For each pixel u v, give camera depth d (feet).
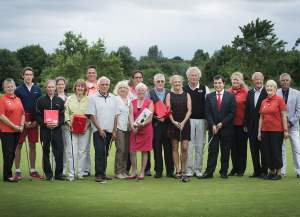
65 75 212.84
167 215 22.93
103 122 33.37
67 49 228.43
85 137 34.65
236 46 167.02
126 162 35.63
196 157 35.76
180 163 35.29
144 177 35.19
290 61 160.97
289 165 42.86
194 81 35.35
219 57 200.75
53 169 35.65
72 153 33.76
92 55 220.64
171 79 35.04
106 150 33.94
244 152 35.99
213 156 34.78
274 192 28.73
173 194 28.25
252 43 164.25
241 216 22.70
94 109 33.27
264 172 34.94
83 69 214.69
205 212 23.50
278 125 33.76
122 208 24.39
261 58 162.50
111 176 36.14
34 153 34.73
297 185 31.35
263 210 23.89
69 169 33.58
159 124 34.86
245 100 35.65
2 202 25.54
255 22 167.22
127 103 35.40
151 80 188.65
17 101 32.65
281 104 33.76
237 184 31.89
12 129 32.22
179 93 34.71
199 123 35.40
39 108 33.35
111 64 221.87
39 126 34.30
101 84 33.71
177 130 34.37
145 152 34.27
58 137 33.47
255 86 35.45
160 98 35.83
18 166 34.40
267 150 33.96
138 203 25.62
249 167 42.24
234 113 34.53
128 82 39.19
